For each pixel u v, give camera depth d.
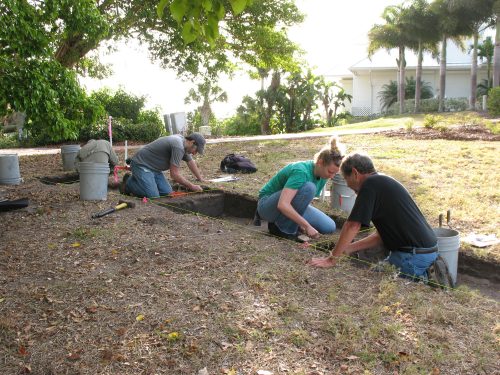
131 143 19.52
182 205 7.11
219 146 14.62
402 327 3.47
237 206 7.62
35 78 7.96
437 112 34.53
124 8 14.52
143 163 7.29
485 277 5.11
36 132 9.27
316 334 3.40
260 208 5.69
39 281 4.31
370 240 4.75
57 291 4.09
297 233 5.76
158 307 3.78
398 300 3.87
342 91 37.44
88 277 4.37
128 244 5.21
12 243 5.32
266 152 12.77
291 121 35.03
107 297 3.96
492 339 3.34
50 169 10.48
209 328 3.46
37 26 8.05
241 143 15.46
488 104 25.64
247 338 3.34
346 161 4.41
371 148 13.07
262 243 5.23
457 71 42.06
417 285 4.17
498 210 6.71
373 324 3.49
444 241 4.58
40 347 3.28
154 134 20.31
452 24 31.55
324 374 2.96
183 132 14.34
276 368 3.02
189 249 5.03
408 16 33.91
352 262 5.01
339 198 6.66
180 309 3.74
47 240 5.40
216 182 8.57
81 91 9.01
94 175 6.99
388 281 4.15
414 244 4.33
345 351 3.20
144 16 14.11
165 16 13.80
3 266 4.67
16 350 3.26
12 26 7.56
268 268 4.51
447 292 4.11
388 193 4.28
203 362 3.09
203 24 3.58
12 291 4.11
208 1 3.33
